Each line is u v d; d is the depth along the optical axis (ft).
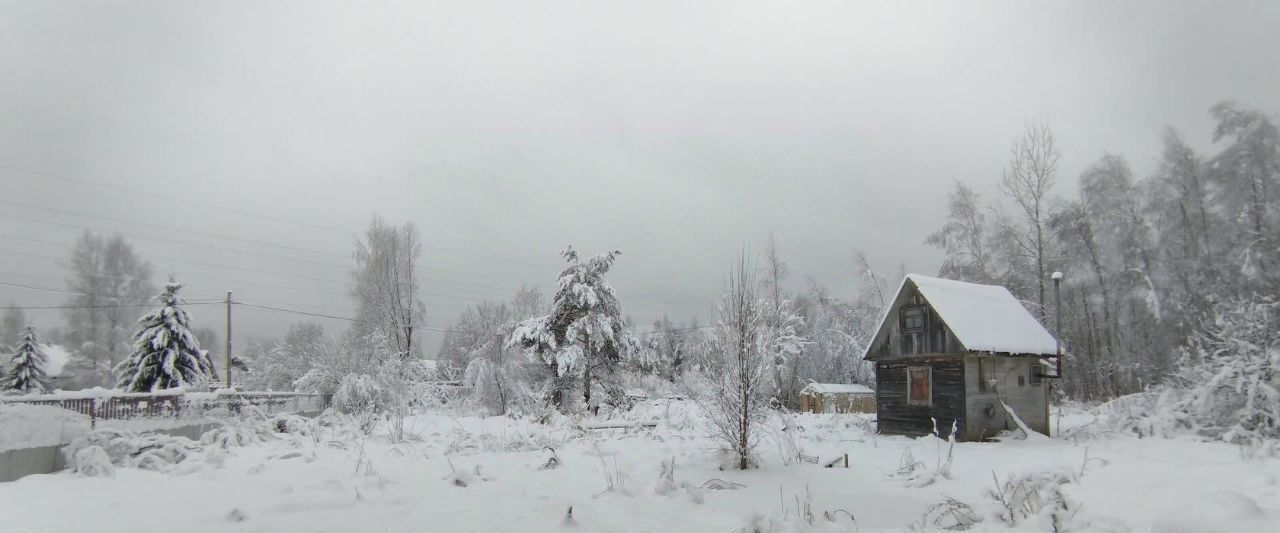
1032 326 76.74
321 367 111.96
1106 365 122.01
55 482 34.01
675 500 31.53
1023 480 28.25
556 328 121.80
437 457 47.19
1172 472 34.40
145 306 140.05
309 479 35.88
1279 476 32.96
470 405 112.37
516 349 123.85
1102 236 122.83
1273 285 99.30
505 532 24.61
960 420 66.28
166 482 34.65
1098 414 89.40
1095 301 126.31
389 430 60.59
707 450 46.11
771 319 45.50
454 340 173.99
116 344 135.95
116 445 41.09
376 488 32.78
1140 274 117.29
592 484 35.50
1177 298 110.83
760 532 24.39
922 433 69.82
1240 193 106.63
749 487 35.68
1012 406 70.33
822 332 150.61
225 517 25.90
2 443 34.96
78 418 42.32
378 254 139.44
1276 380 57.93
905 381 72.33
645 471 40.01
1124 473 32.86
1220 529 20.74
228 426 57.41
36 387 131.75
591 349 118.11
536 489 33.73
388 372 88.74
